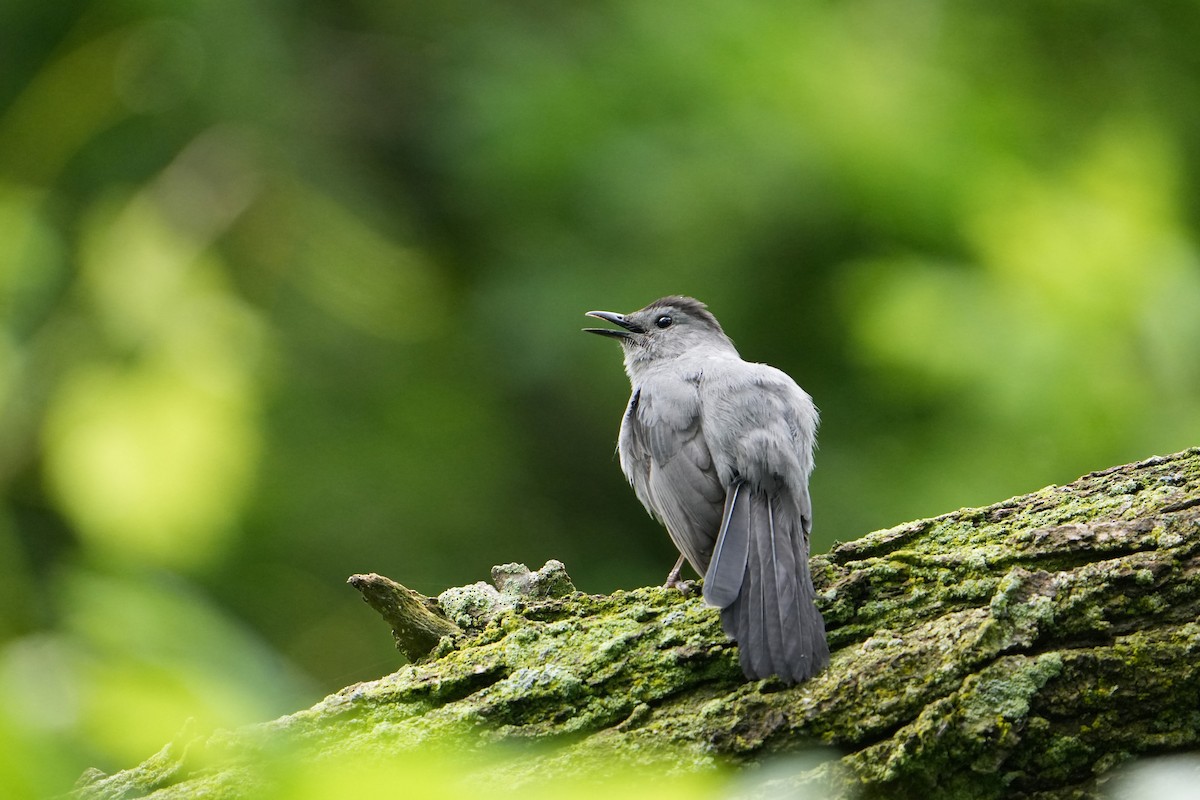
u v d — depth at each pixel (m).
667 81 13.75
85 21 13.26
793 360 13.40
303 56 15.82
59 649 4.32
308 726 6.16
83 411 10.11
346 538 13.48
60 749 3.63
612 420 14.76
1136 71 14.07
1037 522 6.32
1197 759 5.56
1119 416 10.74
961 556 6.22
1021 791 5.66
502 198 14.26
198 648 4.30
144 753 3.88
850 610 6.25
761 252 13.29
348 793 3.63
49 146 12.81
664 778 5.83
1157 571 5.78
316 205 13.57
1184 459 6.51
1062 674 5.64
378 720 6.21
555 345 13.65
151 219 11.25
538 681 6.21
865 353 11.96
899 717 5.73
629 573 14.42
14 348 10.24
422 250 14.91
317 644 13.07
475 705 6.20
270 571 13.27
